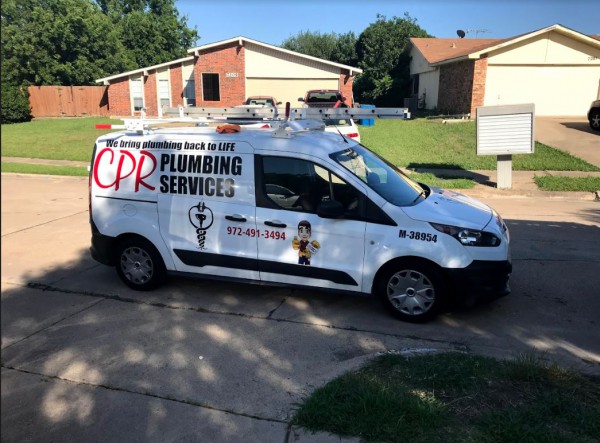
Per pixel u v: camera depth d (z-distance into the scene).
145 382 3.69
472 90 22.42
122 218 5.37
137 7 57.19
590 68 22.31
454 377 3.50
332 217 4.57
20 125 26.44
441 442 2.87
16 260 6.63
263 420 3.23
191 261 5.20
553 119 21.38
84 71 37.69
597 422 2.97
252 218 4.89
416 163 13.88
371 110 6.33
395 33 36.41
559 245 6.98
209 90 27.58
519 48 22.14
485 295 4.45
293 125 5.44
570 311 4.85
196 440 3.05
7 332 4.52
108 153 5.42
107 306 5.11
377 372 3.63
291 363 3.93
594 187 10.72
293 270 4.85
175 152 5.14
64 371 3.85
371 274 4.62
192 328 4.58
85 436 3.11
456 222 4.48
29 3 36.06
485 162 13.82
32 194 11.23
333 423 3.09
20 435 3.12
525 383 3.44
